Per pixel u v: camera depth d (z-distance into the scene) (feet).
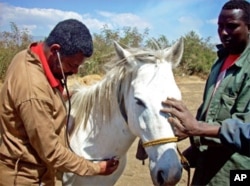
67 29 6.65
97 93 8.43
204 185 7.61
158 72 7.40
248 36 7.30
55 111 6.83
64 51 6.64
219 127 6.53
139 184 16.39
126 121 8.05
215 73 7.89
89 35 6.89
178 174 6.85
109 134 8.33
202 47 62.85
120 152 8.50
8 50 46.85
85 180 8.56
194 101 36.91
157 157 7.02
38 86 6.41
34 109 6.33
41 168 7.02
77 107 8.80
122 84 8.03
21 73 6.46
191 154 8.52
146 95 7.17
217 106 7.24
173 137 7.00
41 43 6.99
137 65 7.69
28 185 6.90
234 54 7.55
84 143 8.62
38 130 6.39
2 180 6.90
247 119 6.67
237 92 7.04
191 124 6.54
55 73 6.93
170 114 7.06
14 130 6.70
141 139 7.45
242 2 7.24
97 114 8.45
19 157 6.76
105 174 7.89
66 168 6.93
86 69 32.60
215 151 7.48
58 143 6.73
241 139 6.38
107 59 8.57
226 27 7.28
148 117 7.08
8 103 6.58
